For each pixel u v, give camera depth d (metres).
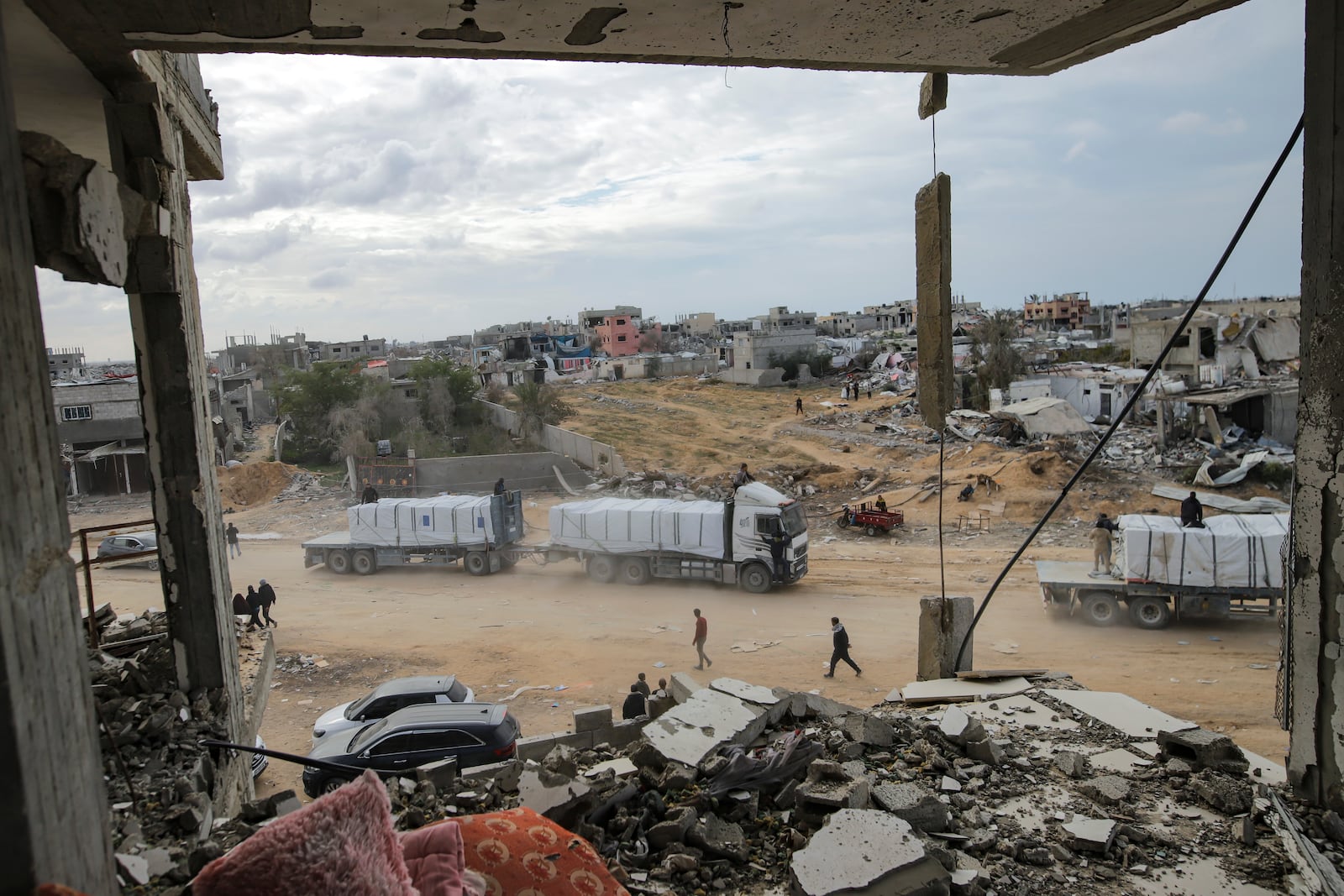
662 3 5.57
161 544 7.67
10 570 2.58
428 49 6.25
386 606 24.09
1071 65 7.40
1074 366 57.16
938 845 5.38
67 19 5.55
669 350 122.88
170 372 7.62
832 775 6.09
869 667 18.41
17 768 2.46
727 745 6.52
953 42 6.62
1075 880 5.25
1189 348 45.75
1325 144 5.14
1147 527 19.86
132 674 7.52
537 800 5.62
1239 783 6.32
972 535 29.77
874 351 85.25
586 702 17.06
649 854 5.43
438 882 3.11
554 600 24.38
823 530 32.16
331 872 2.31
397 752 11.52
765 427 54.97
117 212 5.16
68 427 43.09
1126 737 7.36
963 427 45.41
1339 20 5.00
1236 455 34.22
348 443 45.44
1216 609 19.28
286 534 33.88
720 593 24.73
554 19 5.76
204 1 5.35
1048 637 19.47
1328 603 5.36
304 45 6.08
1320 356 5.27
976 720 7.28
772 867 5.34
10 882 2.43
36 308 3.00
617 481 39.34
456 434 51.69
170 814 5.71
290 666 19.52
